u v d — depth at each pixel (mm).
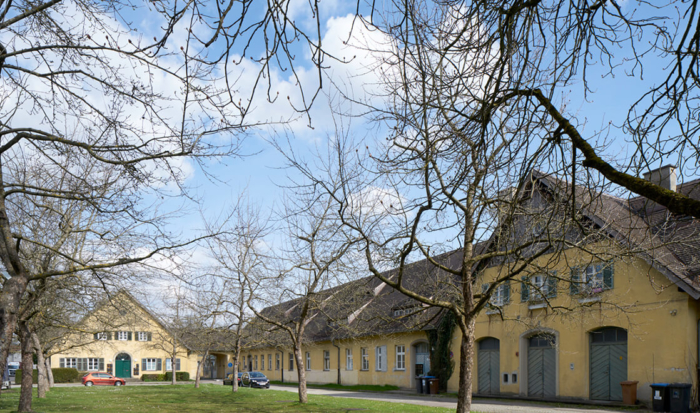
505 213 8258
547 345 23922
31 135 7367
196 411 17484
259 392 28984
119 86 7637
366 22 4719
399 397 26141
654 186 4664
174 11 4848
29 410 15586
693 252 11992
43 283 14734
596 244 10195
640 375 19328
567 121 5691
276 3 4414
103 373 44781
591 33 5504
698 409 17469
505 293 25297
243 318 23797
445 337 29422
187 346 35312
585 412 17750
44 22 7590
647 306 19219
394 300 33594
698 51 5109
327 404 19688
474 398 25000
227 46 4723
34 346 23156
